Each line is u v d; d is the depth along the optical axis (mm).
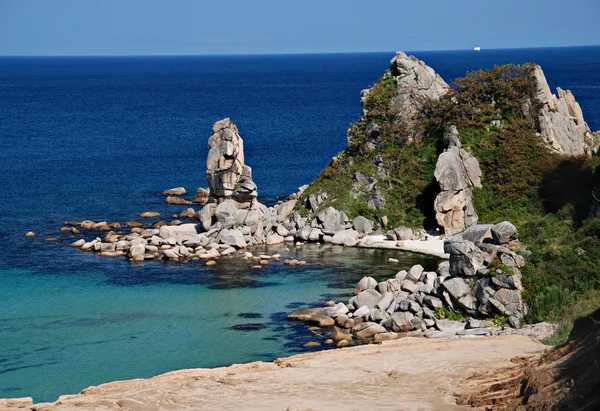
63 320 59031
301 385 36969
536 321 54281
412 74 100688
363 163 94500
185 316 60219
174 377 40125
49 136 175375
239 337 55469
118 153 149000
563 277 56781
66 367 49719
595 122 170500
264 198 108000
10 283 68875
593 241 60312
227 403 34125
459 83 97938
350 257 79562
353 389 35938
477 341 47938
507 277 55906
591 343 30281
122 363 50375
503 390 32438
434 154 94312
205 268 74875
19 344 53844
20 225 91250
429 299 58781
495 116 94562
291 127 189875
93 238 85438
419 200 89938
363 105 100125
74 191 111625
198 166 134625
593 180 81938
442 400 33375
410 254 80250
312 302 64000
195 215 96062
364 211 89750
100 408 34094
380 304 60312
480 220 84875
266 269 74812
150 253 79625
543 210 83438
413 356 42625
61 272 72688
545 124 93625
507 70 97875
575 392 26906
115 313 60781
